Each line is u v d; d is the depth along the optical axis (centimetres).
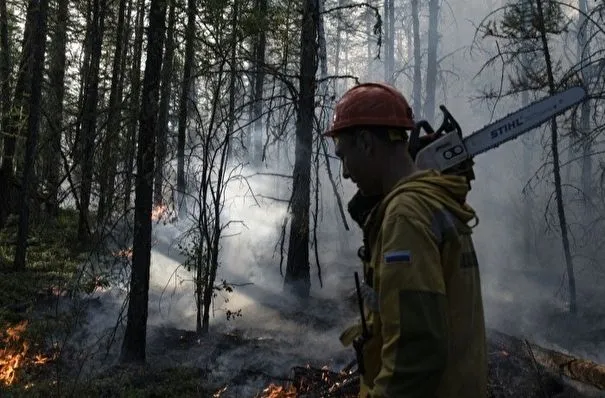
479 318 168
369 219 171
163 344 923
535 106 184
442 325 147
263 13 959
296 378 682
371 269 175
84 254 1445
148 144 805
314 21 1111
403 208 157
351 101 176
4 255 1433
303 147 1120
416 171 176
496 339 755
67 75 1830
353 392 607
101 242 826
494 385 612
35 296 1103
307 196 1162
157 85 800
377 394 149
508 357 675
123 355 814
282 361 824
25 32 1591
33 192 1390
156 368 781
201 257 962
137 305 819
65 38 1727
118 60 1534
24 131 1616
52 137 1080
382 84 181
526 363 659
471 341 162
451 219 160
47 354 811
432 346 145
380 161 174
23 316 980
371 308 170
